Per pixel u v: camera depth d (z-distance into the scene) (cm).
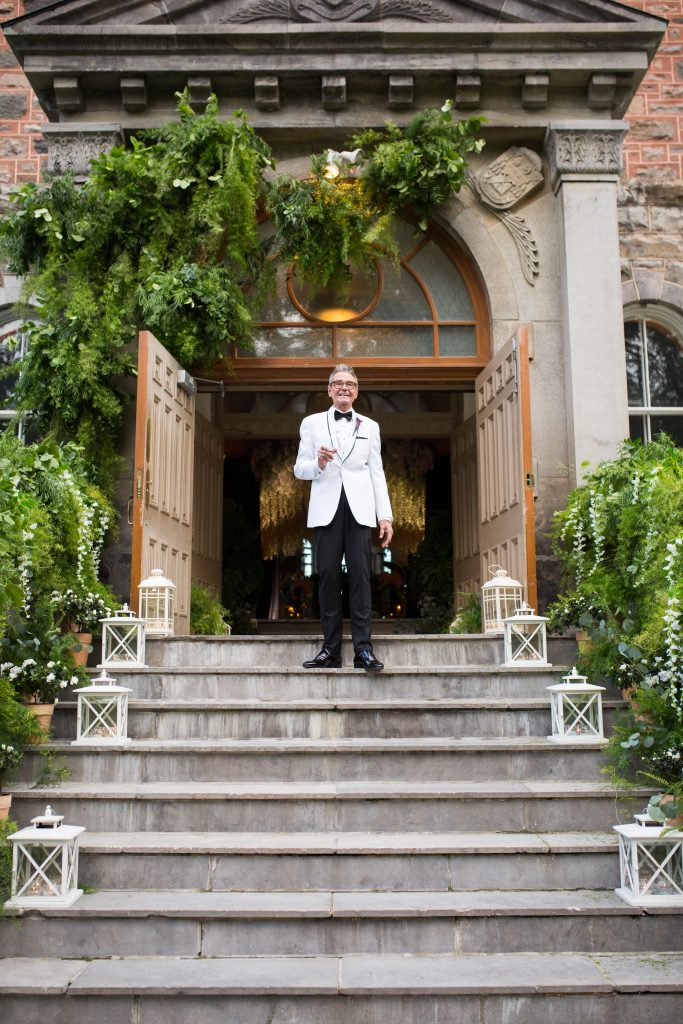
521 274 717
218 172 671
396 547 1231
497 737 478
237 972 328
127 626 526
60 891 357
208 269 675
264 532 1228
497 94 724
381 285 742
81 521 564
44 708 469
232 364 725
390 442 1195
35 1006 315
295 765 443
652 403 883
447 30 693
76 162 705
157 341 629
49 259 671
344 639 547
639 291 877
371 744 450
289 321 738
